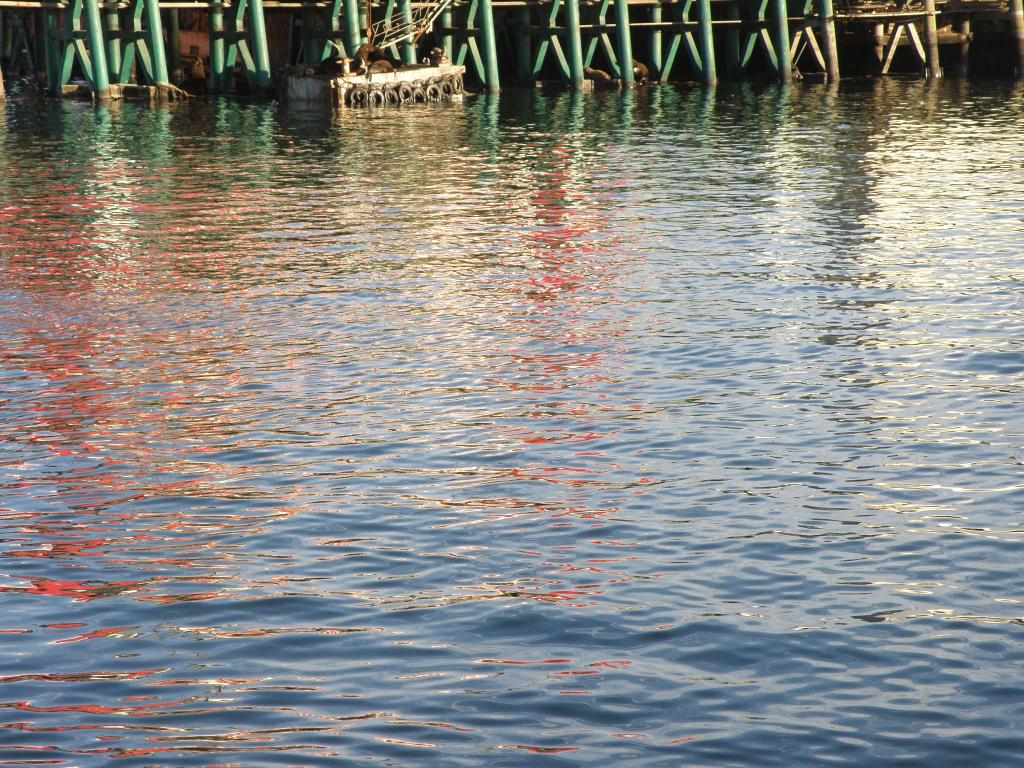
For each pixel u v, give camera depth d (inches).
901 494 525.0
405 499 528.4
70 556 480.1
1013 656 395.9
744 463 562.3
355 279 949.2
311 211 1259.8
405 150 1737.2
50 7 2425.0
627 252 1027.9
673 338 764.6
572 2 2603.3
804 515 506.0
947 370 691.4
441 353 745.0
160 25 2417.6
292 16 2736.2
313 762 345.7
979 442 583.2
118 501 533.6
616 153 1673.2
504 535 490.6
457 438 600.1
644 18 2967.5
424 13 2632.9
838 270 938.1
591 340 765.3
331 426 621.3
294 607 434.6
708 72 2650.1
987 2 2847.0
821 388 665.6
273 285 934.4
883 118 2021.4
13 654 405.4
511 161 1610.5
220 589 450.0
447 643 409.1
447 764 344.5
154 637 415.5
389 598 440.5
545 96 2519.7
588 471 556.4
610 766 343.3
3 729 362.6
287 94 2417.6
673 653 400.5
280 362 733.9
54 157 1676.9
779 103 2297.0
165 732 360.8
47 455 590.2
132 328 818.2
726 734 356.8
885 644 403.9
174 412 648.4
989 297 845.8
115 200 1339.8
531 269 971.9
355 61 2377.0
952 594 438.0
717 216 1182.3
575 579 452.8
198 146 1793.8
